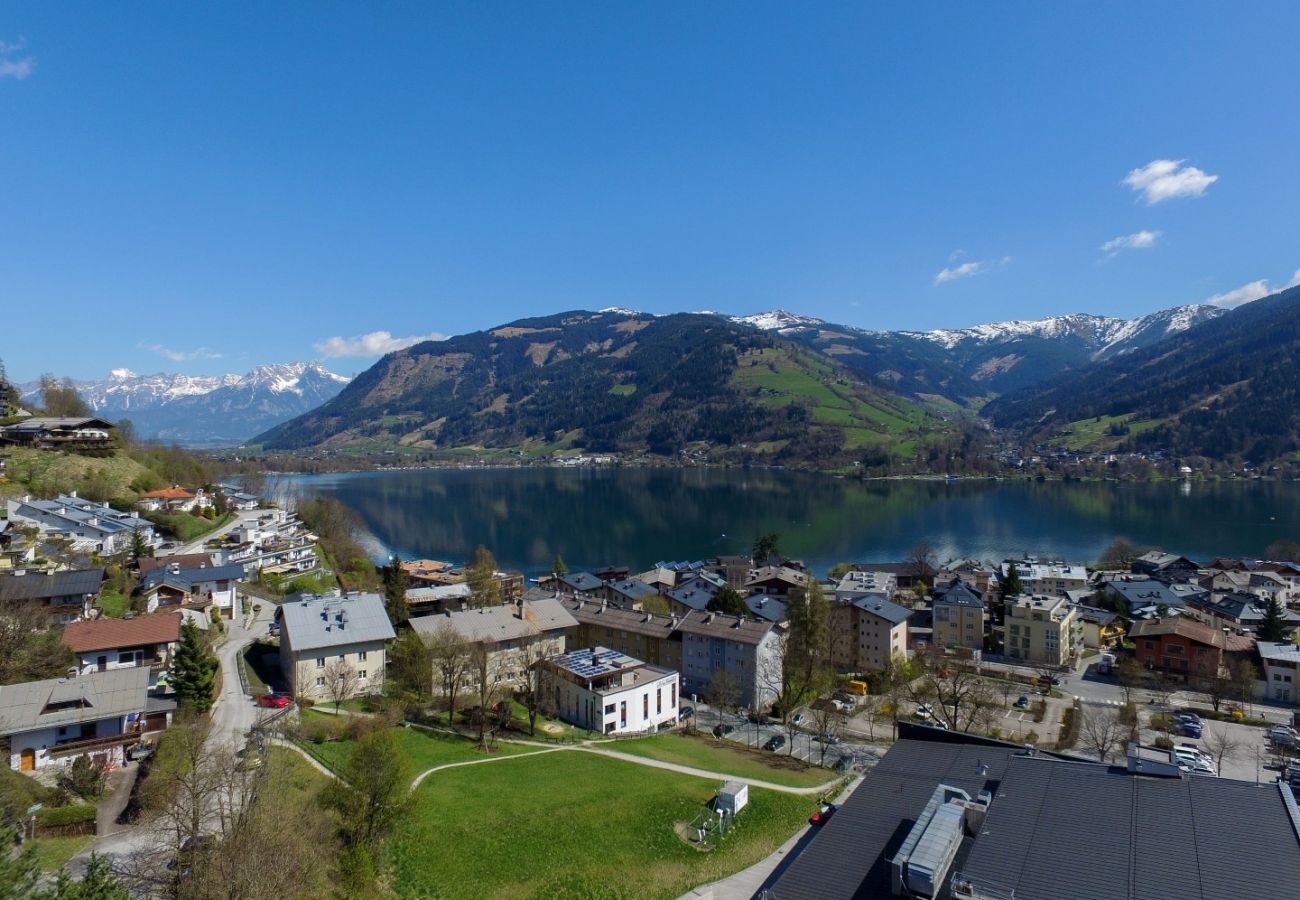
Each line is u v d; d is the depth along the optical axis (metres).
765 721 109.81
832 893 40.59
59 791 55.38
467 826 62.66
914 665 135.12
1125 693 124.94
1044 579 189.75
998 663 144.75
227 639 106.81
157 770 56.88
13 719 61.72
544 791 71.06
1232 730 107.56
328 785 58.72
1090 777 44.81
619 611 136.50
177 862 46.06
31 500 158.38
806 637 119.69
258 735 69.56
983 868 38.69
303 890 45.75
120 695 67.12
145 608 106.25
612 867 61.28
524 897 56.09
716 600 142.88
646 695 100.75
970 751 54.59
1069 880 37.03
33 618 83.00
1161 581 188.75
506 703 96.50
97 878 35.22
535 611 117.81
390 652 102.19
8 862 34.72
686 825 68.94
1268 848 36.94
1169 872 36.53
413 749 78.81
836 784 82.62
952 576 197.50
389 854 56.44
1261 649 127.31
